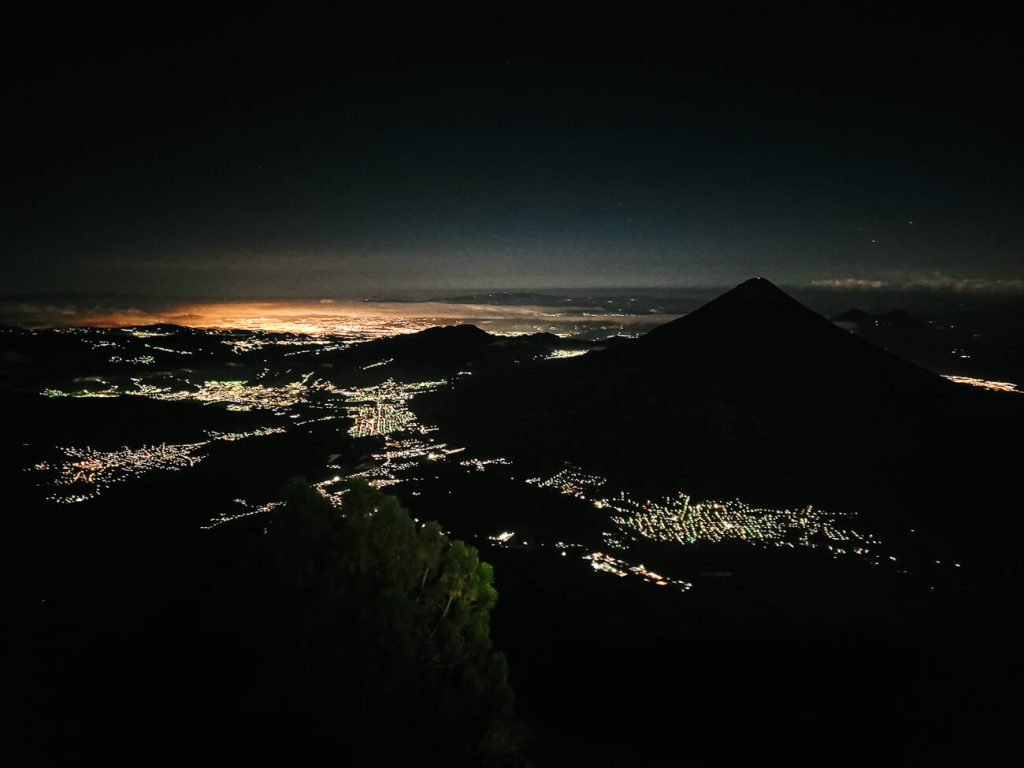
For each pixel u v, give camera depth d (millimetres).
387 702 7707
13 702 8117
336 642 7773
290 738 7277
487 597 8992
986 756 14117
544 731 13414
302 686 7457
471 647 8797
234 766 7176
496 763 8266
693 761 13266
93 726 7719
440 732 8070
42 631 10375
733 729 14914
